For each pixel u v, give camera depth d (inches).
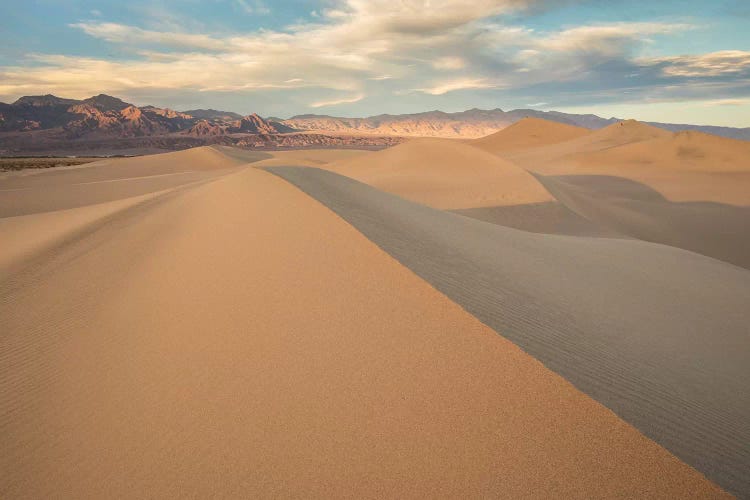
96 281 282.4
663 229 1029.2
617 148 2501.2
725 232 1026.7
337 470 111.9
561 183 1413.6
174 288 235.1
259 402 137.5
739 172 1915.6
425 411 122.4
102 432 144.2
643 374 163.2
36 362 195.6
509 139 4714.6
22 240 447.5
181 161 2861.7
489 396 124.0
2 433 152.9
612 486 99.7
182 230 340.5
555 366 137.3
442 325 155.1
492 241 387.2
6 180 1929.1
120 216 455.8
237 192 378.9
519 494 100.7
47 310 252.7
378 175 1327.5
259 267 223.0
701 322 297.3
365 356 145.4
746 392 192.1
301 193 318.0
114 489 121.7
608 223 1005.8
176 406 146.0
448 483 105.1
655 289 357.7
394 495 104.7
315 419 126.6
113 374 173.6
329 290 186.9
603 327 222.1
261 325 175.3
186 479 118.8
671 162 2162.9
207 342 175.6
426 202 991.6
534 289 251.3
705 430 127.6
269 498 108.8
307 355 151.9
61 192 1322.6
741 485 103.6
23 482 131.0
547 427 113.8
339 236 235.9
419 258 226.5
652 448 106.5
